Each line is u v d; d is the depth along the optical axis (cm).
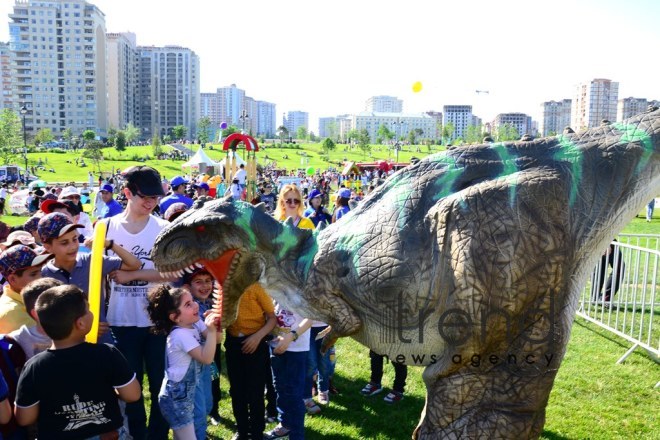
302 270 333
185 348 403
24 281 366
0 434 311
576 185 313
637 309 941
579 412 563
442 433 303
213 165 3662
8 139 6250
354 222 334
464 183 318
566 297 302
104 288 429
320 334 350
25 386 296
